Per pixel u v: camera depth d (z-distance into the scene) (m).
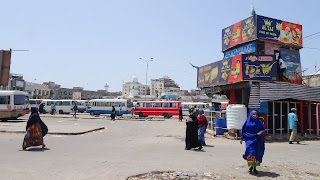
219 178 5.64
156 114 38.12
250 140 6.27
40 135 9.34
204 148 10.27
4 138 12.27
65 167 6.38
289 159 8.23
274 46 17.14
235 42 18.36
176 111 37.72
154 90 136.50
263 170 6.50
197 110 10.21
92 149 9.48
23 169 6.10
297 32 18.05
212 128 16.30
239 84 14.83
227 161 7.57
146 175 5.78
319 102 15.78
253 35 16.67
